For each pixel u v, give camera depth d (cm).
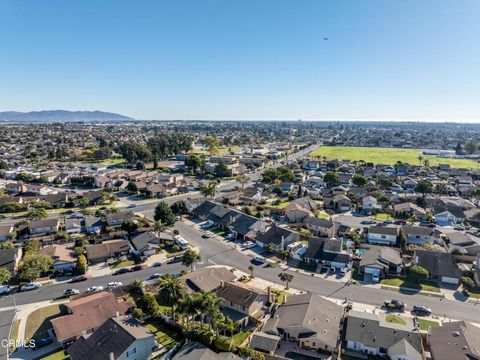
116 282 7231
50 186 16338
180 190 15838
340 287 7281
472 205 13088
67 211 12481
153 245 8912
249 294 6309
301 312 5859
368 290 7169
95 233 9962
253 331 5791
